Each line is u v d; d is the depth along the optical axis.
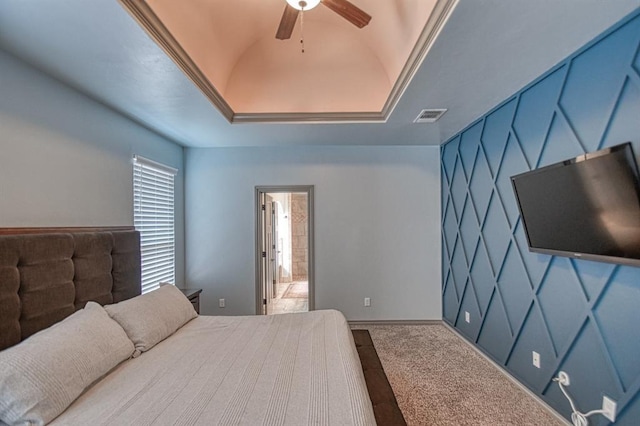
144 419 1.32
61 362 1.48
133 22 1.70
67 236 2.16
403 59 2.96
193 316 2.74
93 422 1.31
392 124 3.56
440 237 4.55
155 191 3.74
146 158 3.49
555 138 2.28
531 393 2.60
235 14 2.80
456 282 4.05
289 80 3.63
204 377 1.68
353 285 4.53
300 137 4.06
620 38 1.80
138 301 2.33
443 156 4.46
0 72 1.89
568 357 2.22
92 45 1.89
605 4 1.63
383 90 3.61
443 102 2.91
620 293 1.83
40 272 1.91
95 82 2.35
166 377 1.69
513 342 2.84
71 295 2.16
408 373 3.02
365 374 2.02
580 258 2.02
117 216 2.94
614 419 1.86
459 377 2.94
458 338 3.93
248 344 2.13
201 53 2.74
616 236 1.75
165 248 3.98
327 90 3.64
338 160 4.55
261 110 3.63
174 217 4.21
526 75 2.39
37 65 2.09
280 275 8.03
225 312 4.51
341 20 3.22
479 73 2.36
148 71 2.21
